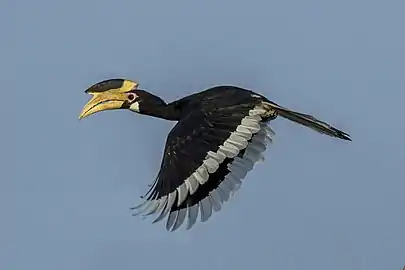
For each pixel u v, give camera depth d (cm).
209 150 1459
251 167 1551
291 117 1602
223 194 1491
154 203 1427
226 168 1519
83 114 1644
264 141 1573
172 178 1434
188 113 1524
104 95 1645
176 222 1430
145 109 1628
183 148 1459
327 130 1622
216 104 1532
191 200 1450
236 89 1572
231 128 1494
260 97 1566
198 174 1438
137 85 1653
